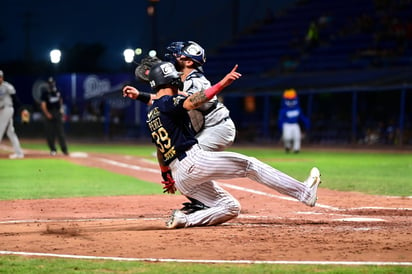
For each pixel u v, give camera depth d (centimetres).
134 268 1384
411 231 1877
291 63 9775
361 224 2042
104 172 4312
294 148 6681
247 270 1362
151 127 1920
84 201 2733
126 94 2012
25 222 2112
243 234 1822
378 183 3556
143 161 5369
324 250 1582
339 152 6888
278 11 12294
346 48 9600
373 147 7781
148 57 2061
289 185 1911
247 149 7631
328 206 2562
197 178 1894
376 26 9775
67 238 1775
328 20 10500
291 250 1582
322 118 8806
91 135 10762
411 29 9162
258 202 2697
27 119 5391
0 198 2858
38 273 1342
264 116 9631
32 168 4566
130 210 2455
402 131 7444
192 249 1600
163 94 1917
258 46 10869
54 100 5834
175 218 1931
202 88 2030
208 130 2036
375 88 7481
